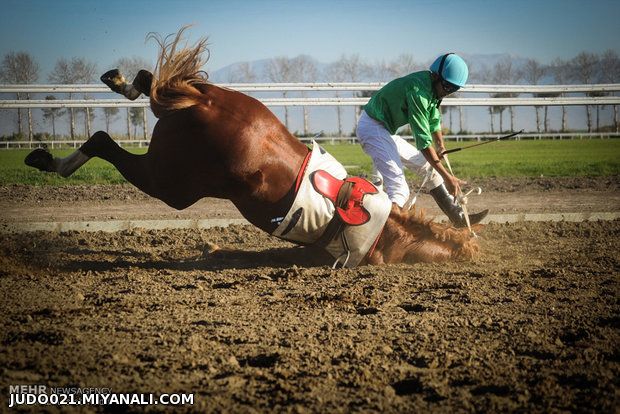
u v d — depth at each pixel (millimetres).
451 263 8984
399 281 7992
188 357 5453
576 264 9141
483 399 4727
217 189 8102
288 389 4852
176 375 5125
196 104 7828
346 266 8664
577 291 7590
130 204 15695
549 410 4531
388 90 9438
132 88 8406
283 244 10906
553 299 7250
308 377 5078
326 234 8445
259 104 8148
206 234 11734
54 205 15398
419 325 6320
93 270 8750
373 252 8773
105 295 7363
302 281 8062
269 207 8172
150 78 8266
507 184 20016
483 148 46625
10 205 15312
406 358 5500
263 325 6312
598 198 16953
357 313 6773
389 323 6391
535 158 33156
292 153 8188
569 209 14844
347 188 8414
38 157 8484
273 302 7129
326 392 4852
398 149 9820
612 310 6812
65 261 9266
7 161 30734
